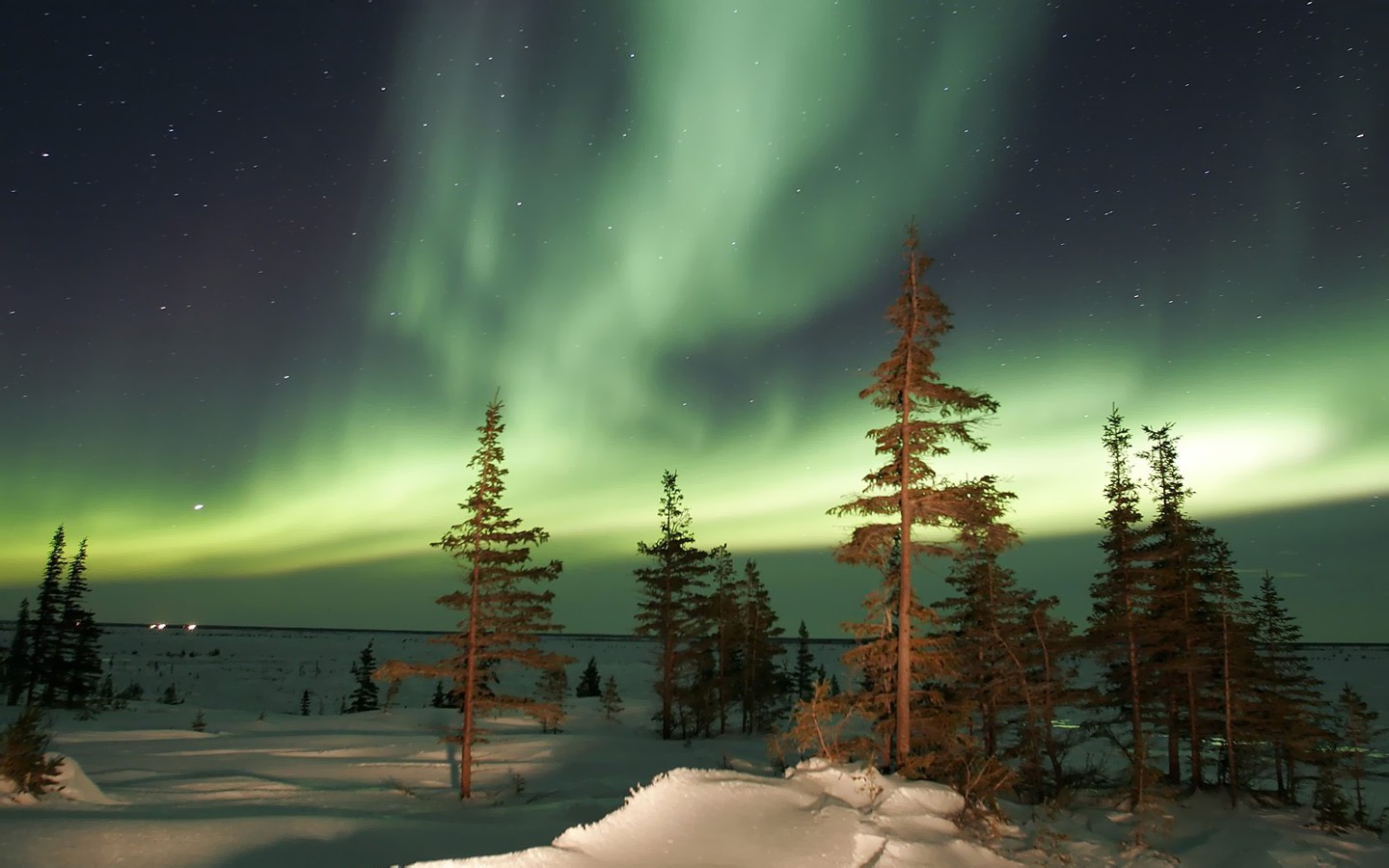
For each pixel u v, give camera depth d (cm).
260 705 7625
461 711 2419
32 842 1174
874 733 1723
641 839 880
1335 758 2688
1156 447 2872
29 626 5691
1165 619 2688
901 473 1850
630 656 16412
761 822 995
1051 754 2500
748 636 4622
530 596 2408
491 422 2438
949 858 999
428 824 1550
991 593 2741
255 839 1328
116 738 3164
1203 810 2336
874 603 1834
